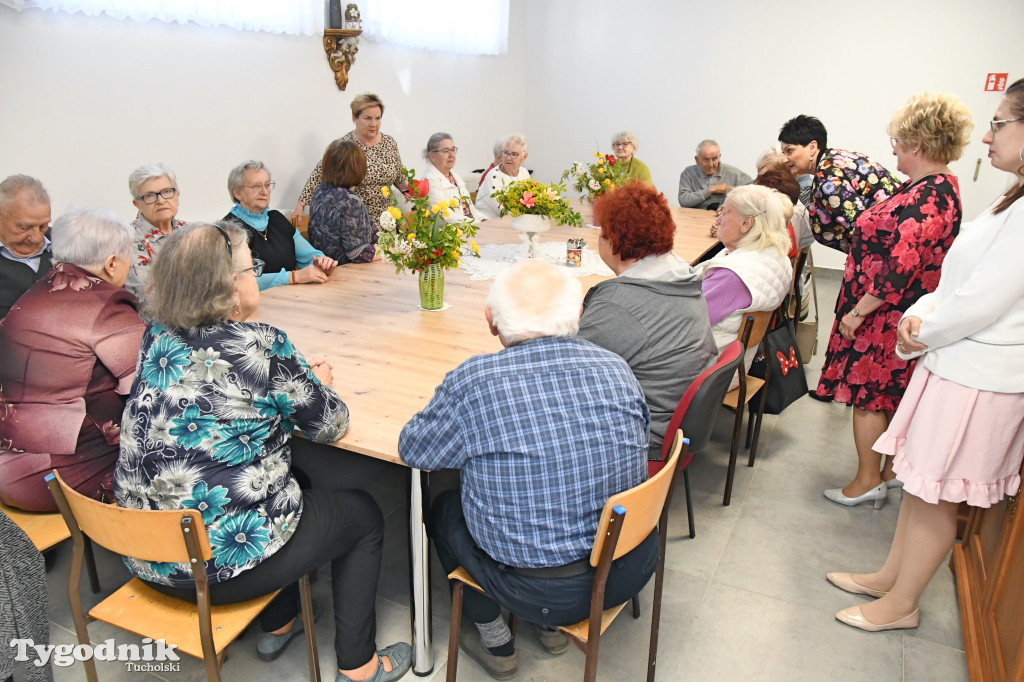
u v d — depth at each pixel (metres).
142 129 3.51
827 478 2.83
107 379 1.73
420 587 1.74
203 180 3.88
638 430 1.46
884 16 5.54
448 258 2.44
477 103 6.25
